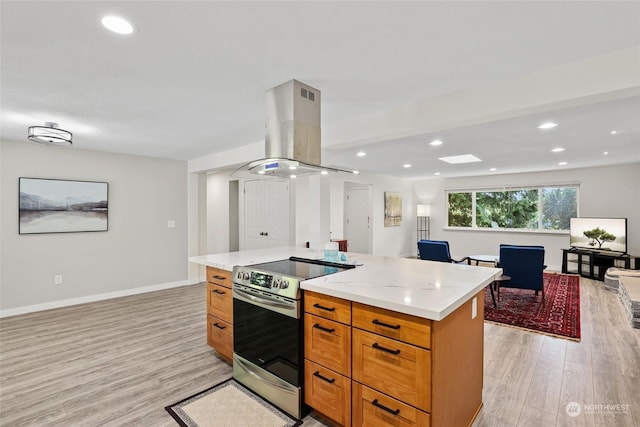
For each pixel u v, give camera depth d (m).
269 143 2.37
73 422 1.98
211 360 2.79
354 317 1.74
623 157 5.12
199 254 5.70
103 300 4.61
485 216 7.87
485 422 1.96
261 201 6.24
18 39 1.64
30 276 4.07
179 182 5.47
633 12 1.43
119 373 2.56
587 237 6.06
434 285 1.86
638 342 3.10
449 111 2.42
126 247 4.88
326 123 3.21
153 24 1.52
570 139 3.87
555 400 2.18
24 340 3.20
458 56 1.86
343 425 1.81
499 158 5.26
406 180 8.82
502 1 1.36
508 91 2.16
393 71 2.06
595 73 1.85
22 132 3.51
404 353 1.54
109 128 3.39
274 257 2.99
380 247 7.90
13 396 2.25
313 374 1.96
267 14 1.45
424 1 1.36
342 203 7.61
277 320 2.13
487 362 2.72
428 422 1.47
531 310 4.09
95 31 1.57
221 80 2.19
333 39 1.67
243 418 2.02
